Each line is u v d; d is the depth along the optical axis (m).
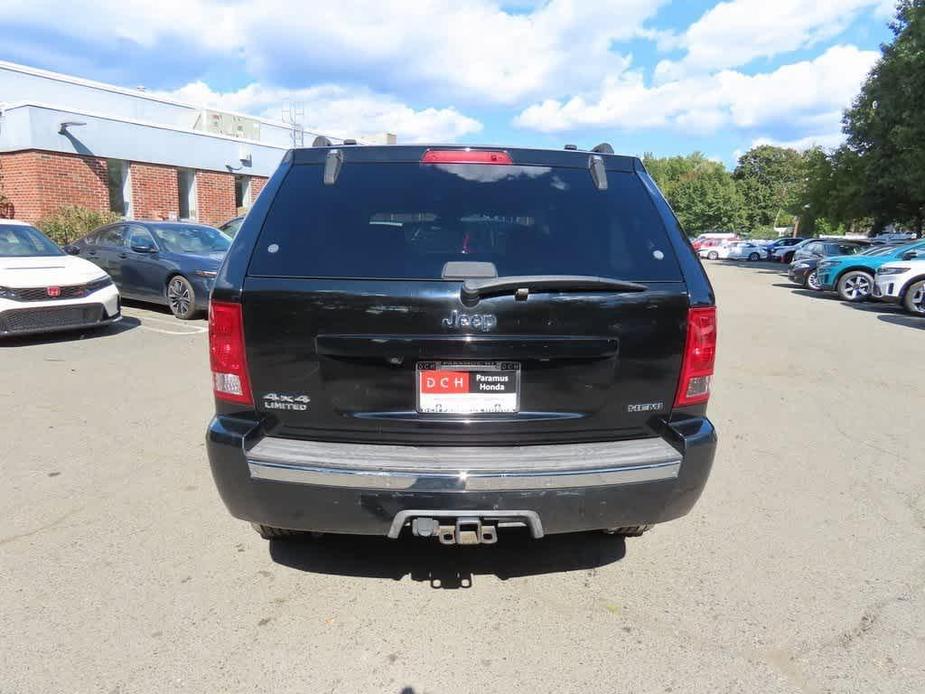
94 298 8.36
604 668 2.44
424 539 3.40
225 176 21.09
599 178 2.87
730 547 3.37
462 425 2.56
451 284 2.51
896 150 23.38
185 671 2.39
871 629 2.69
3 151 16.14
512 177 2.84
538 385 2.57
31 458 4.37
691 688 2.34
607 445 2.65
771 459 4.64
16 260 8.21
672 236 2.75
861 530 3.56
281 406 2.57
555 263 2.63
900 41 22.16
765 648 2.56
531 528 2.51
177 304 10.03
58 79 21.66
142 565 3.09
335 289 2.49
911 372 7.52
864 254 16.50
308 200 2.72
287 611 2.77
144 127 18.16
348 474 2.43
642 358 2.60
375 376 2.54
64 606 2.76
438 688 2.33
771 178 86.31
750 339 9.81
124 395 5.88
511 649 2.55
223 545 3.30
